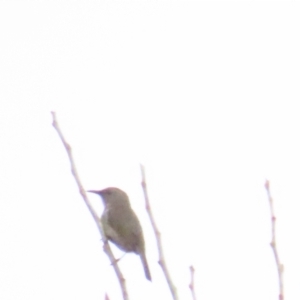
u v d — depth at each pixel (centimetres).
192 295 816
